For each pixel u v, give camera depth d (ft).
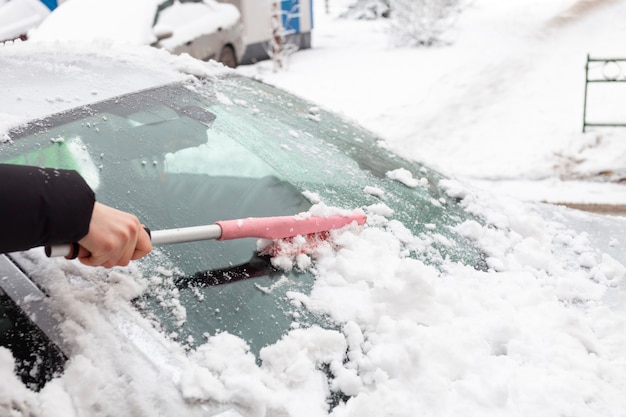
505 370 4.38
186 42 24.03
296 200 5.83
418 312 4.75
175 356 3.92
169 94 6.66
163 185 5.46
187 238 4.52
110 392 3.62
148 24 22.25
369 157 7.07
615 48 35.06
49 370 3.67
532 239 6.29
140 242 4.01
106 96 6.26
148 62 7.34
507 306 5.16
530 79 30.45
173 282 4.53
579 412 4.14
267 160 6.22
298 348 4.19
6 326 3.88
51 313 3.97
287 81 32.09
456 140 23.82
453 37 40.40
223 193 5.62
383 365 4.21
